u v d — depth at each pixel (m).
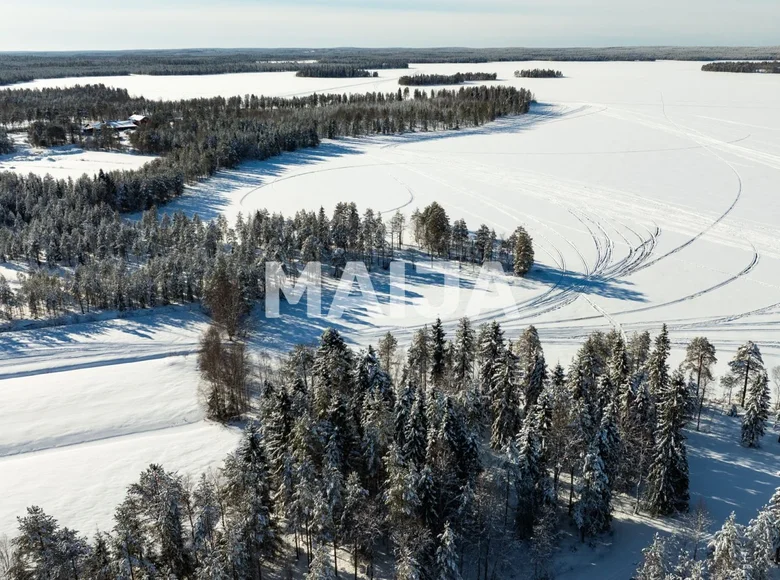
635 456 62.31
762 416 69.44
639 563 50.97
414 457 57.28
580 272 127.94
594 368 70.31
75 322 103.69
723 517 59.69
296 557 54.44
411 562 45.19
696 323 106.44
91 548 46.22
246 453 55.16
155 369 89.25
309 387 71.00
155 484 48.62
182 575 47.69
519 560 54.53
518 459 55.19
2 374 88.06
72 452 70.44
